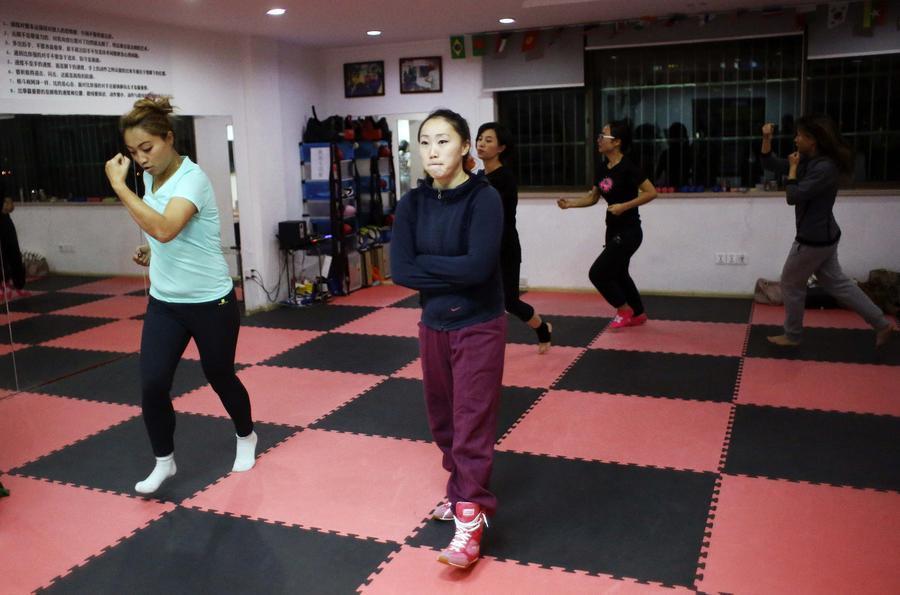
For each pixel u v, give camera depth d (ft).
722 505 9.86
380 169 27.20
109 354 17.67
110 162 9.03
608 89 23.82
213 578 8.53
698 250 23.13
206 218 9.75
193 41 20.48
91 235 18.03
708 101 22.98
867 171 21.95
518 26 22.97
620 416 13.17
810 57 21.56
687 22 22.18
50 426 13.60
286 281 23.80
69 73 16.96
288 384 15.49
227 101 21.80
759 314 20.59
